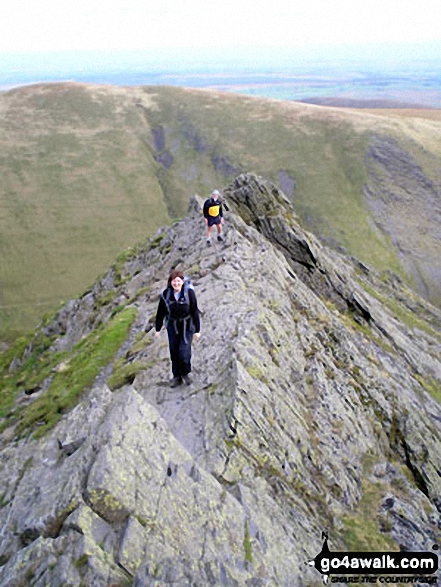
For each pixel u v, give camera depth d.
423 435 21.22
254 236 30.58
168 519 8.49
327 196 186.62
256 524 9.59
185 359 13.61
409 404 23.98
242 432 12.27
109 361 20.09
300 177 197.88
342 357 22.75
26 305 132.62
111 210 181.50
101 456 8.70
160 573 7.70
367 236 168.25
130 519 8.12
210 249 27.70
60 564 7.45
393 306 59.75
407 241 165.50
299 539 10.41
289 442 13.57
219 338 16.88
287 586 8.87
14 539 8.48
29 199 180.38
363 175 192.88
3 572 7.76
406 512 13.95
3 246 155.75
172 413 13.15
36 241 160.12
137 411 9.92
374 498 14.38
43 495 9.02
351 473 15.02
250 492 10.64
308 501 12.39
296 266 38.88
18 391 27.73
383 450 18.56
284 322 20.66
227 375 14.23
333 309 36.75
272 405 14.21
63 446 10.48
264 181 44.47
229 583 8.11
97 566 7.39
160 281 29.31
